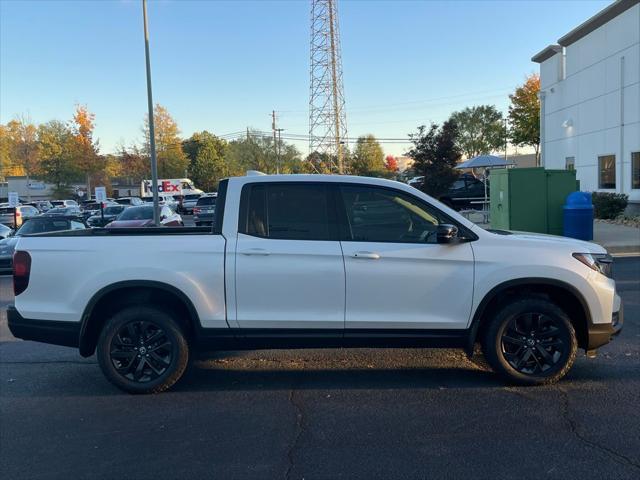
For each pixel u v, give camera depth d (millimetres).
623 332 6703
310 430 4168
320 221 4906
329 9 66688
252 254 4793
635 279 10078
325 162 67062
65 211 34250
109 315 5125
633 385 4961
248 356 6105
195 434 4148
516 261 4785
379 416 4402
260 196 4977
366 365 5727
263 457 3752
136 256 4832
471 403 4625
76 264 4871
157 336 4969
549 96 28500
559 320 4840
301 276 4789
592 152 24156
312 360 5930
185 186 54344
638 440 3883
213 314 4816
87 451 3904
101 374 5676
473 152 71188
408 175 47875
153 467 3648
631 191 21281
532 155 67562
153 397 4941
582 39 24672
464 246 4828
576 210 13375
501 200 14375
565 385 4992
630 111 21172
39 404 4836
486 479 3398
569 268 4789
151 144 19062
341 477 3459
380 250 4785
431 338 4867
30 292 4930
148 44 18891
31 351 6613
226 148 79812
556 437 3949
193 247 4832
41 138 57438
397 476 3453
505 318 4852
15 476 3559
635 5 20547
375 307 4816
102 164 51344
